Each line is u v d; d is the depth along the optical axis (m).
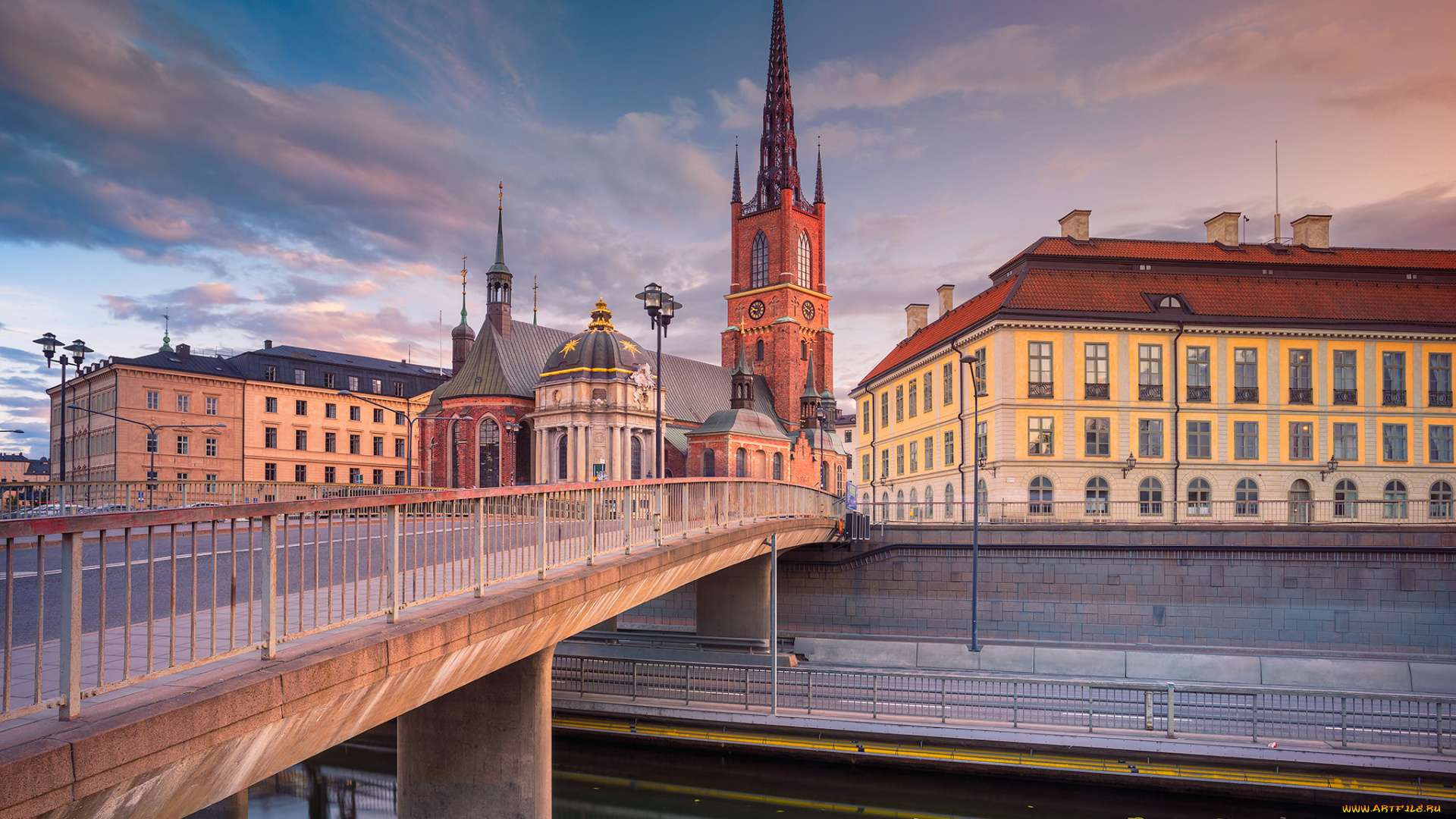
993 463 47.50
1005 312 46.91
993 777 21.31
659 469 29.84
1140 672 27.38
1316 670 26.36
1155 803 20.38
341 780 23.17
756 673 25.81
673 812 21.39
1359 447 47.78
